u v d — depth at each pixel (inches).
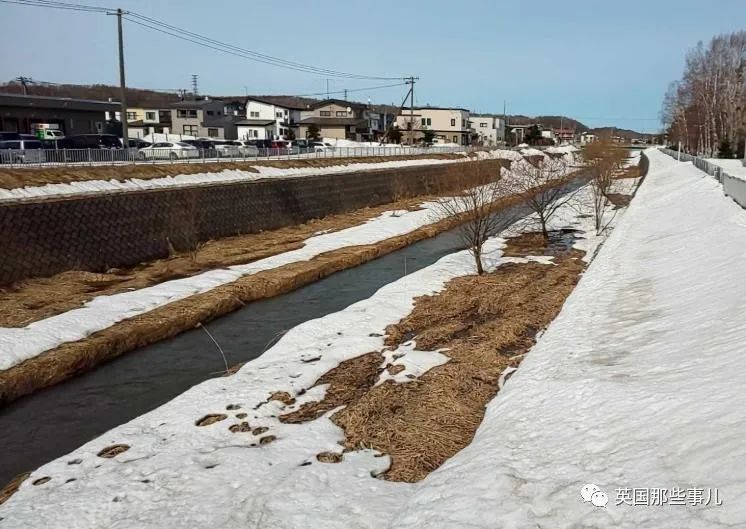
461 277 676.1
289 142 2074.3
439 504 199.9
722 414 200.2
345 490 241.4
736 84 2349.9
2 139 1173.7
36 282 612.7
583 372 296.8
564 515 171.9
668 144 4197.8
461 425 308.2
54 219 662.5
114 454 293.1
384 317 513.7
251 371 397.4
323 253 830.5
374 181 1412.4
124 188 860.0
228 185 961.5
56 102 1592.0
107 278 663.8
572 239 919.0
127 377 426.3
